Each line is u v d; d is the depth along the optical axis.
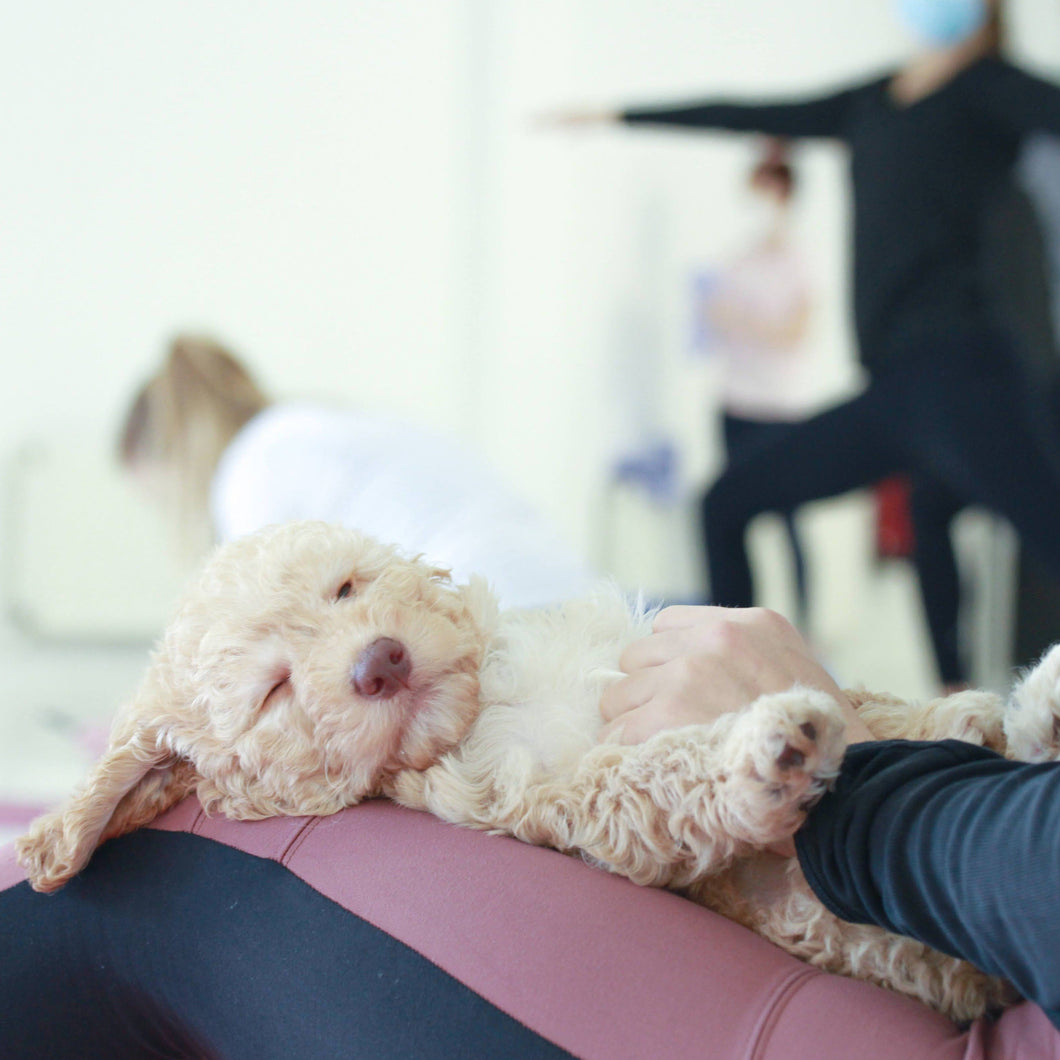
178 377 2.37
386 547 1.09
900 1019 0.72
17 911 0.98
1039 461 2.63
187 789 1.03
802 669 0.92
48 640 4.71
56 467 4.79
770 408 5.14
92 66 4.87
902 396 2.72
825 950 0.84
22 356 4.84
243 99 5.01
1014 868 0.59
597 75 5.27
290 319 5.10
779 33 5.34
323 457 1.91
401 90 5.14
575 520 5.28
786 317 5.14
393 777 0.98
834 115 3.08
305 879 0.89
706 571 3.01
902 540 5.03
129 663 4.73
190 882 0.93
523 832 0.91
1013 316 3.46
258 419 2.18
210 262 5.01
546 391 5.26
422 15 5.14
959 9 2.67
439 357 5.22
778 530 5.19
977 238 2.71
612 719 0.95
